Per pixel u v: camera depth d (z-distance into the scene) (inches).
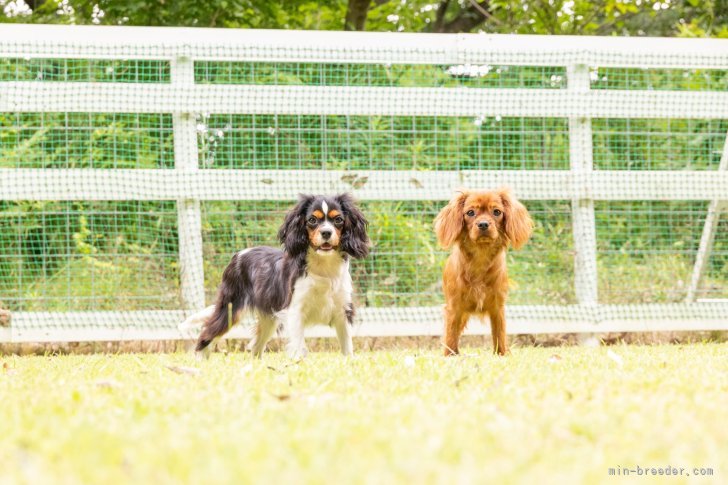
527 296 339.0
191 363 221.8
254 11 504.1
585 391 146.8
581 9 519.8
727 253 332.8
